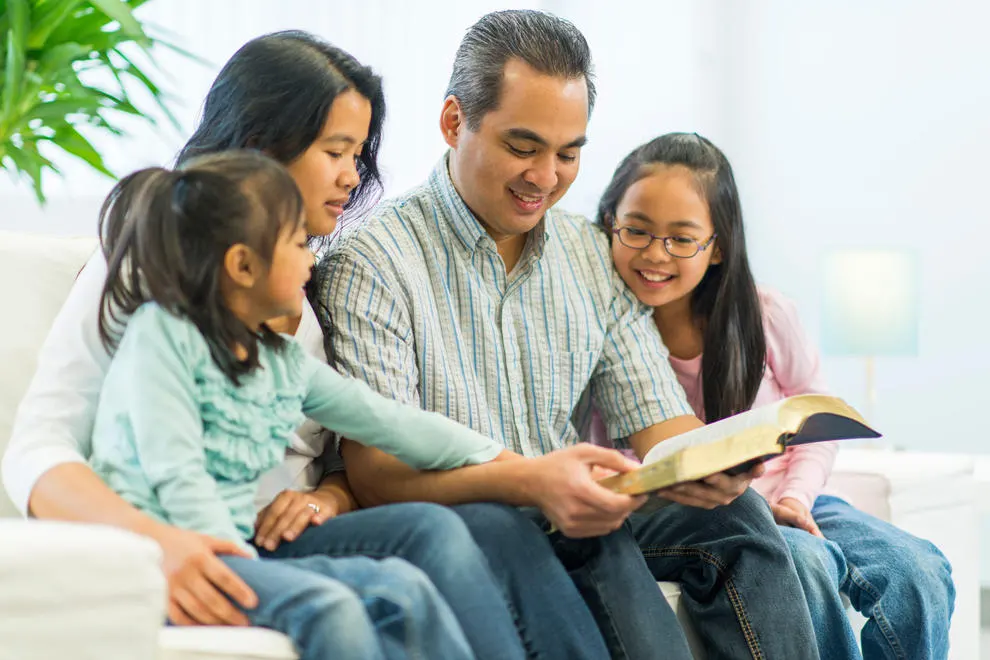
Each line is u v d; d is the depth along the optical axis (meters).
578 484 1.71
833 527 2.31
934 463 2.65
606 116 4.44
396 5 4.33
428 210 2.13
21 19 2.44
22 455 1.57
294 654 1.39
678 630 1.75
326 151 1.95
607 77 4.45
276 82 1.92
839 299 3.76
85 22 2.62
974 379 4.19
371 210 2.22
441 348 2.05
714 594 1.93
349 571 1.48
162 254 1.57
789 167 4.36
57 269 1.99
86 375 1.64
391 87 4.34
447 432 1.82
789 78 4.35
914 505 2.61
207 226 1.59
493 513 1.68
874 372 4.27
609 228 2.34
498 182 2.02
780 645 1.86
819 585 1.99
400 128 4.35
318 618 1.37
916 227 4.24
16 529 1.31
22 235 2.03
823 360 4.31
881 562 2.17
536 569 1.65
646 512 1.99
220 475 1.61
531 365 2.14
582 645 1.63
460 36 4.35
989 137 4.17
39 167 2.61
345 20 4.30
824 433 1.72
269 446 1.66
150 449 1.51
